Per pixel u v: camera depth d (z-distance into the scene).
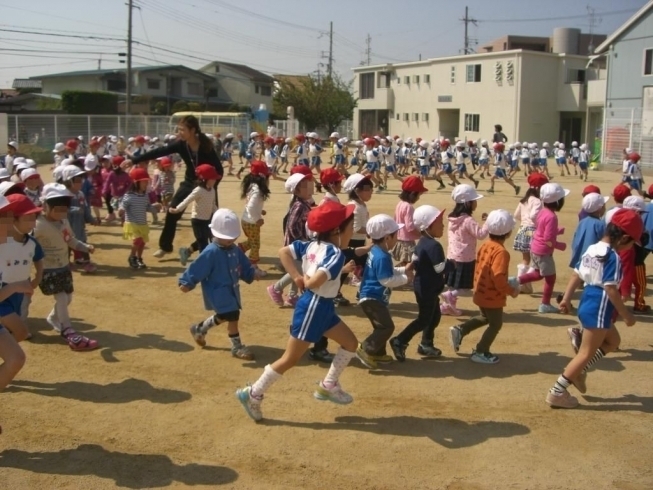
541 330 7.81
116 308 8.55
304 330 5.18
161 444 5.03
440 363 6.74
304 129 63.41
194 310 8.48
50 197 6.86
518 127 45.72
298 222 8.10
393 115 57.44
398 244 8.88
